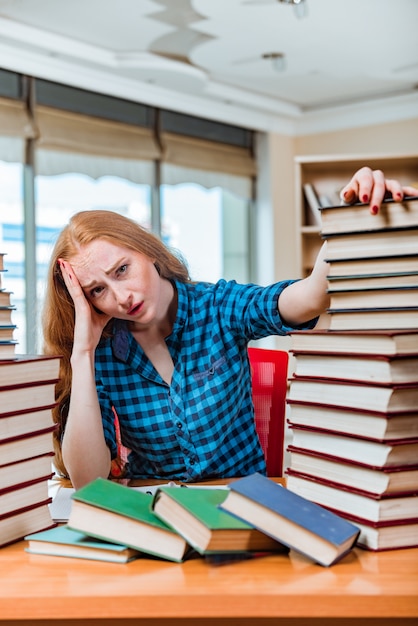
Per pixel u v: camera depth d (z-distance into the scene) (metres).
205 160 6.04
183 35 4.59
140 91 5.39
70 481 1.59
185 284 1.66
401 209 1.03
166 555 0.98
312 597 0.85
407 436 0.99
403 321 1.02
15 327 1.13
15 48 4.53
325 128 6.55
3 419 1.06
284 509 0.96
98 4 4.06
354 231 1.06
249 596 0.86
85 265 1.40
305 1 3.92
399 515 0.99
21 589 0.90
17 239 4.78
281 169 6.65
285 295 1.46
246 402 1.73
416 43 4.77
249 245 6.66
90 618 0.93
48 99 4.90
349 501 1.02
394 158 5.29
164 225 5.86
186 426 1.58
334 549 0.92
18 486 1.08
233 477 1.65
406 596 0.85
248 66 5.26
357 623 0.92
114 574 0.94
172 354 1.61
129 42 4.72
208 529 0.93
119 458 1.73
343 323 1.08
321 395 1.07
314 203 5.46
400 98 6.01
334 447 1.05
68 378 1.57
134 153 5.42
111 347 1.61
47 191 4.96
